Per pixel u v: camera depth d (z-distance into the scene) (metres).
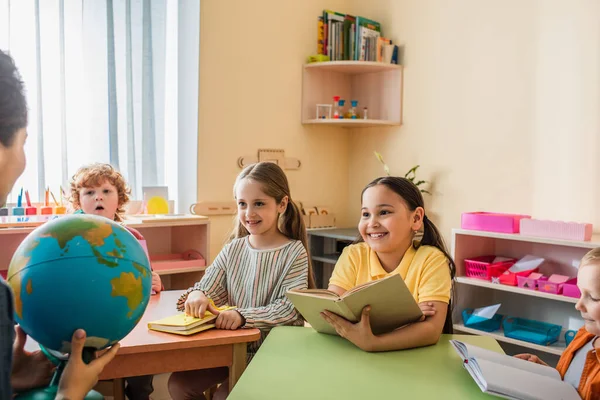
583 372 1.21
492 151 3.16
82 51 2.91
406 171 3.60
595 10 2.73
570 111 2.84
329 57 3.67
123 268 0.96
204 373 1.86
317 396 1.04
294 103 3.64
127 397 2.30
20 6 2.70
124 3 3.00
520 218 2.76
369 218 1.59
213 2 3.23
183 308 1.70
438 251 1.60
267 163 1.93
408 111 3.58
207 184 3.27
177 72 3.33
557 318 2.93
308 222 3.67
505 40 3.08
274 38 3.52
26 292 0.90
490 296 3.13
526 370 1.21
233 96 3.35
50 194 2.83
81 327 0.91
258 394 1.05
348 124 3.68
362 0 3.86
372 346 1.30
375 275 1.60
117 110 3.01
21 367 1.06
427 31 3.46
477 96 3.22
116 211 2.59
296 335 1.44
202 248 3.01
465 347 1.26
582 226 2.50
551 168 2.91
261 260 1.85
